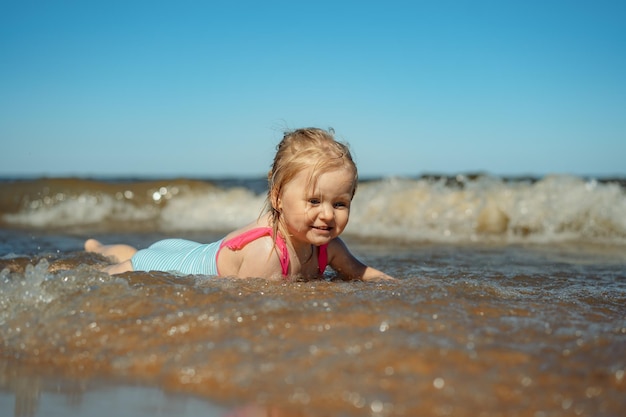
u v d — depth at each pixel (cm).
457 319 226
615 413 160
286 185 340
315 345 199
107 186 1048
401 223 798
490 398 167
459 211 779
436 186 868
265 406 170
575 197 766
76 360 211
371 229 771
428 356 189
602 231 728
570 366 184
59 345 223
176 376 191
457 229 757
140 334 222
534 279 396
